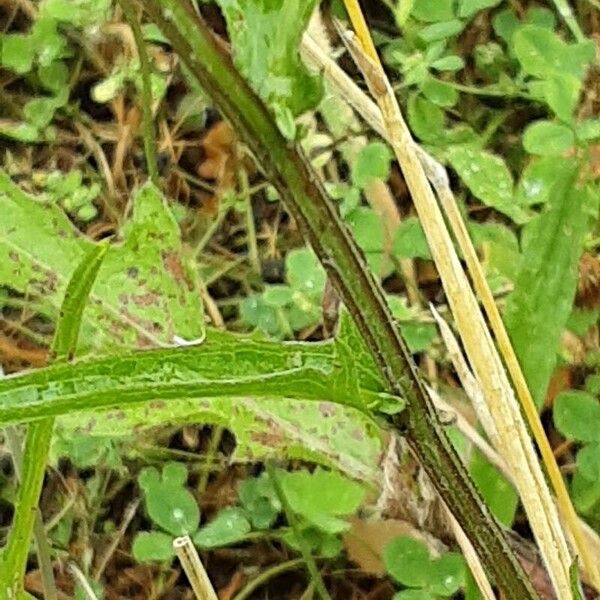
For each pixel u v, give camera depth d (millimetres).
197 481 276
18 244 145
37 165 313
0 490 273
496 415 154
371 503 242
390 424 108
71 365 94
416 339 264
